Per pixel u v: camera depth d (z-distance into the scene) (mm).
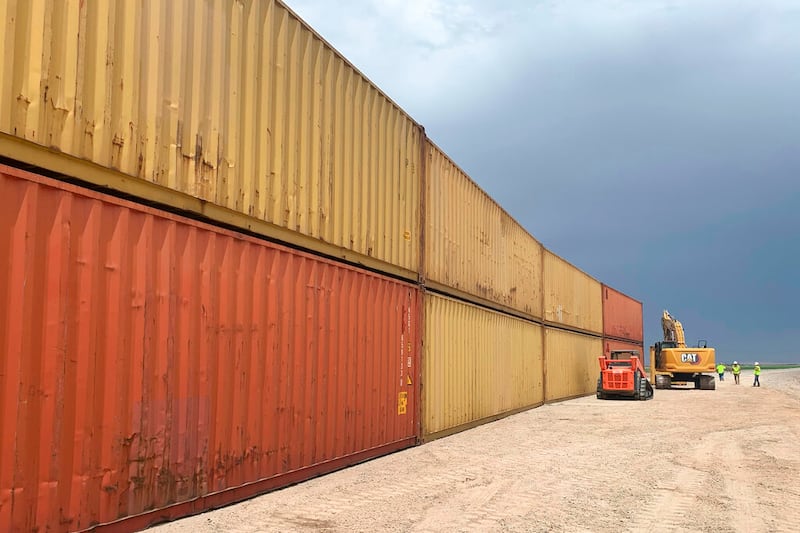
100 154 5043
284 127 7535
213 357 6270
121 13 5281
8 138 4367
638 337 43094
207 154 6254
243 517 6156
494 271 17000
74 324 4801
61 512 4676
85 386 4871
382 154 10312
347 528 6082
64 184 4730
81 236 4883
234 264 6617
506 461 10453
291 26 7750
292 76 7727
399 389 10727
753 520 7031
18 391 4387
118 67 5246
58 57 4719
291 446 7551
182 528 5625
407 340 11094
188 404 5934
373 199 9914
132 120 5367
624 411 21047
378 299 9938
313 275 8062
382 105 10352
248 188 6848
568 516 6984
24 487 4418
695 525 6754
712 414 20312
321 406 8211
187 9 6031
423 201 12016
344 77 9039
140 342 5383
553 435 14273
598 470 9969
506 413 18016
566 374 26625
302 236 7879
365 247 9586
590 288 31312
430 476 8844
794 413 20938
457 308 13938
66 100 4770
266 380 7070
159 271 5629
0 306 4289
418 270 11742
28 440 4457
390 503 7160
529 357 20922
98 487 4992
